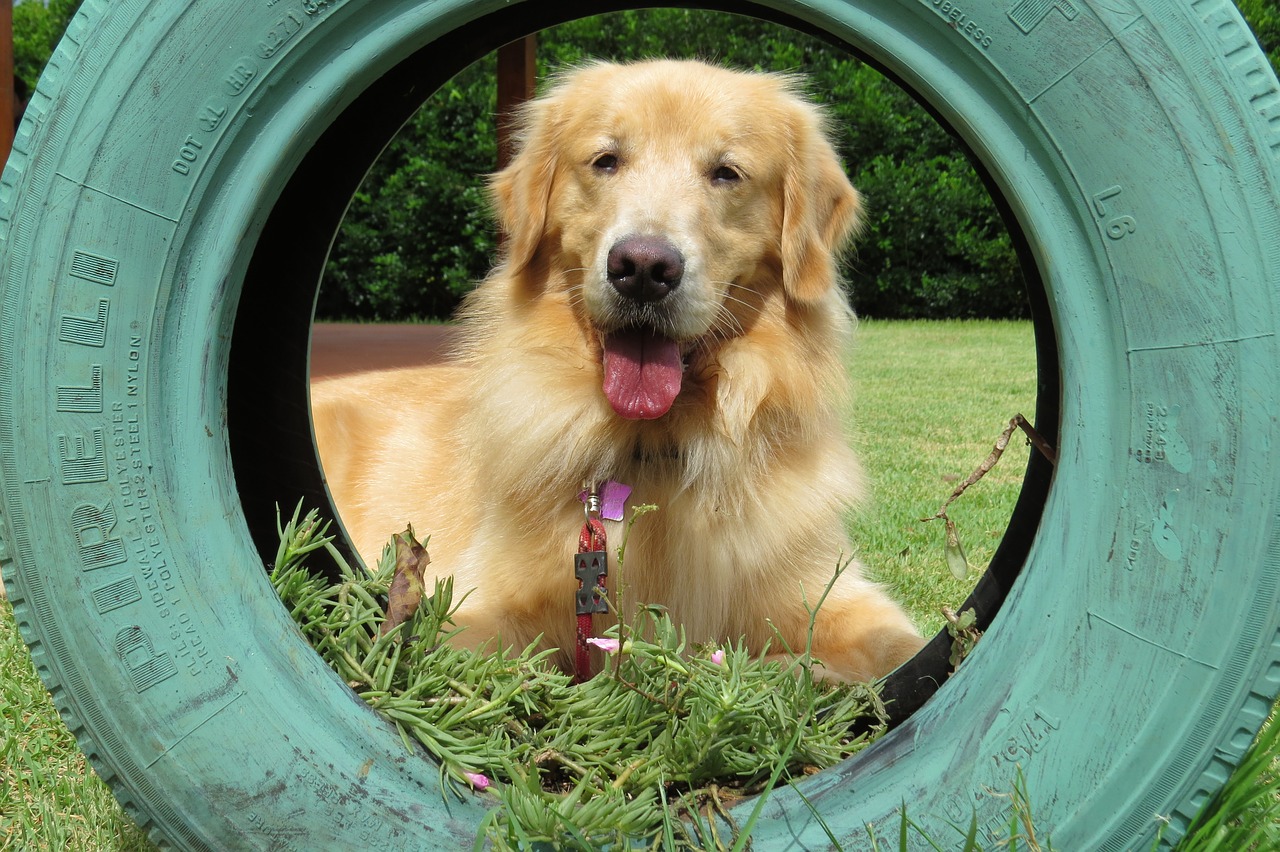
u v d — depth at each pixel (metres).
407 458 1.55
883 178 5.73
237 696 0.98
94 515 0.98
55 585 0.98
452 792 0.99
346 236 5.55
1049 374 1.11
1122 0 0.96
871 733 1.09
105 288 0.98
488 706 1.03
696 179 1.27
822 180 1.34
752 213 1.29
